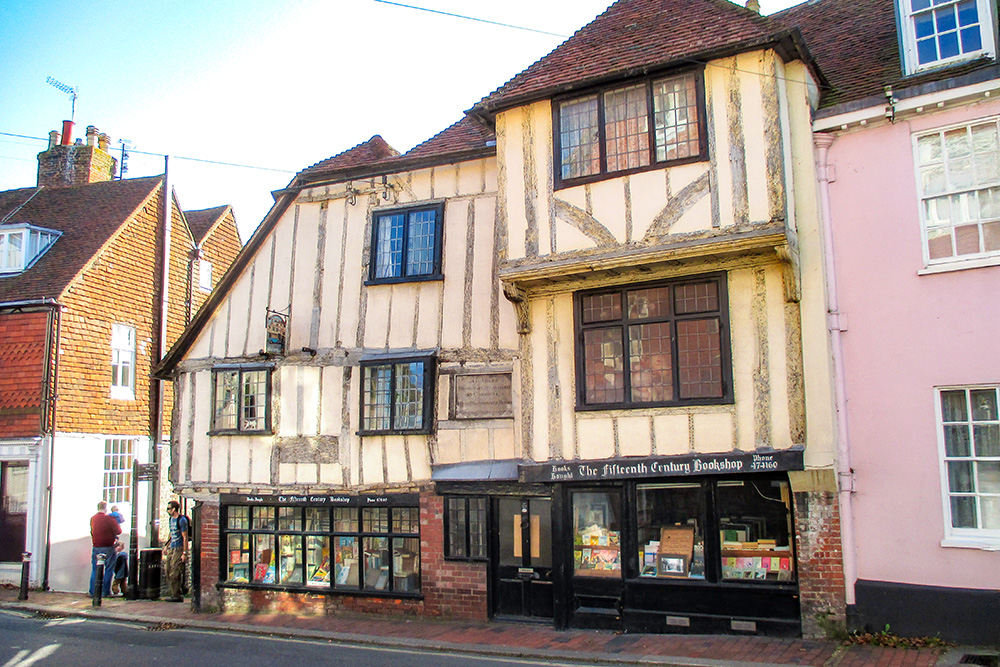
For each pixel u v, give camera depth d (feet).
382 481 38.24
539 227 33.47
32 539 49.49
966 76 28.55
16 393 51.39
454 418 36.99
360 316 40.11
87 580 52.29
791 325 30.04
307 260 42.06
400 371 38.68
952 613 27.30
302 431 40.57
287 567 40.98
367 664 28.58
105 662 29.66
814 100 32.73
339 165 44.70
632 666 27.55
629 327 32.96
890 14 38.14
